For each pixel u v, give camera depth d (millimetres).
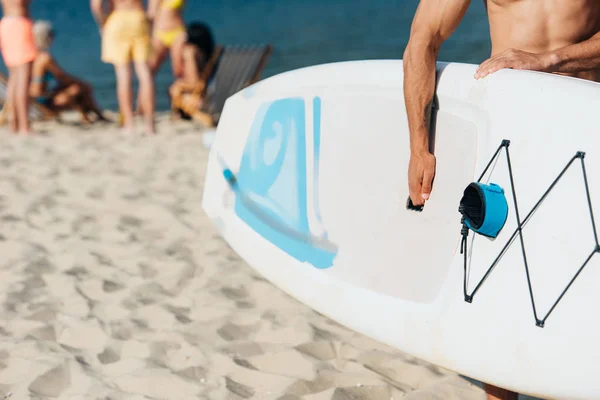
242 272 3980
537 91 2166
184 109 8602
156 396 2734
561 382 2039
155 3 8703
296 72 3076
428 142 2443
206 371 2930
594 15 2512
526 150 2145
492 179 2211
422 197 2439
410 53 2471
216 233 4613
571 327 2002
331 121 2818
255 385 2838
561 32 2504
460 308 2248
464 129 2344
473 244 2232
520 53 2338
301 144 2936
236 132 3363
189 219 4891
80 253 4219
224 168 3391
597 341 1965
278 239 2992
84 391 2748
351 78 2766
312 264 2816
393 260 2529
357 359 3049
